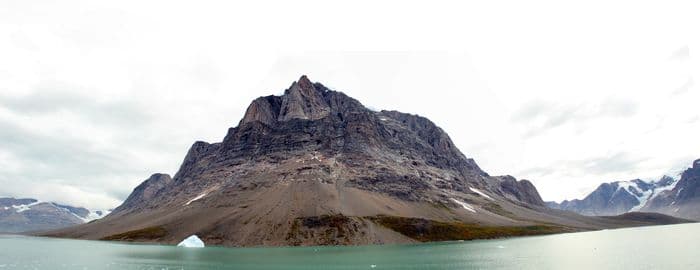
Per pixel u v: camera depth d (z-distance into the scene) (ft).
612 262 458.09
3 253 639.76
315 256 561.43
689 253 510.99
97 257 575.38
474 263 473.26
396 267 450.30
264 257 558.56
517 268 433.89
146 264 500.74
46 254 622.95
